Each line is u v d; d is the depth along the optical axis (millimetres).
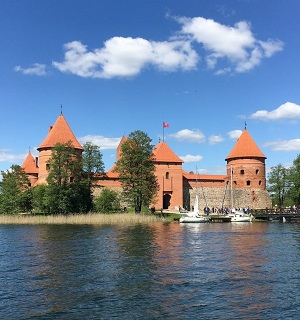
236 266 22797
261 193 88312
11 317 14273
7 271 21594
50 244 32594
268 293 17125
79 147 80062
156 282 19016
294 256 26312
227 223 60625
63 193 67000
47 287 18172
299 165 84688
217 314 14523
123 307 15305
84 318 14164
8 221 57875
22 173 72875
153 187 71062
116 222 58969
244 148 89562
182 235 40281
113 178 80562
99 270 21828
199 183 87750
